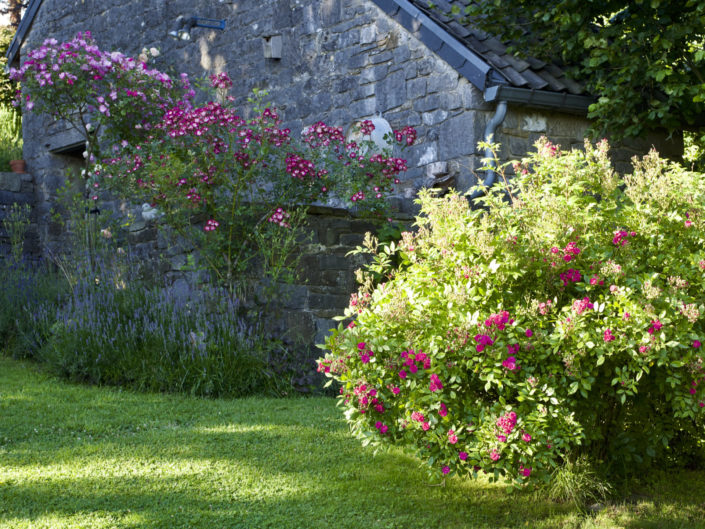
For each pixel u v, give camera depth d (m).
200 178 7.30
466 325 3.78
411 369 3.81
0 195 12.55
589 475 4.22
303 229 7.58
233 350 6.87
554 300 3.96
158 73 9.86
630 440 4.37
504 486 4.39
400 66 8.87
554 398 3.75
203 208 7.50
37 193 12.96
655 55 7.78
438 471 3.95
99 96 9.51
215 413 5.85
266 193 7.74
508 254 4.09
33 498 3.87
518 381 3.91
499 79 7.90
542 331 3.88
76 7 13.04
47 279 9.51
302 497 4.06
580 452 4.35
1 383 6.68
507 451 3.72
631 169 9.09
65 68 9.35
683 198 4.36
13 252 10.63
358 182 7.60
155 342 6.97
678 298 4.03
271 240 7.43
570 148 8.68
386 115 9.04
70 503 3.82
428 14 8.72
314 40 9.89
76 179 12.98
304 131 7.93
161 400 6.21
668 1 7.54
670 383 4.09
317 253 7.67
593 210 4.43
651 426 4.43
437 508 4.02
